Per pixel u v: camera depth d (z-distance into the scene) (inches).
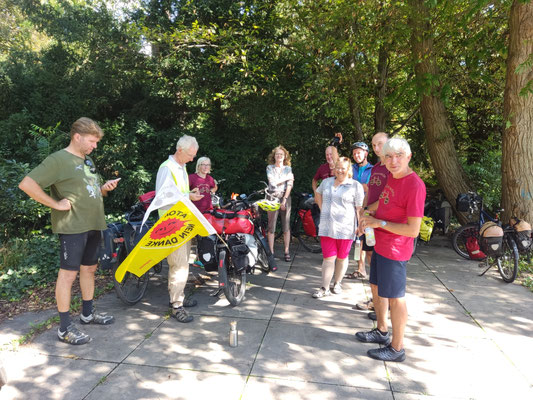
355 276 196.1
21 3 378.6
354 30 279.0
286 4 301.9
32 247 227.3
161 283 186.2
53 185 121.0
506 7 251.3
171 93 332.5
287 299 167.2
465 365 115.5
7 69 380.5
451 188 294.7
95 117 362.0
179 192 131.0
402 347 119.3
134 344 125.2
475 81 310.2
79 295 166.1
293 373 110.0
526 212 239.0
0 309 152.8
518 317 150.6
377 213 115.4
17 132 343.6
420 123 437.4
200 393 100.3
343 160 157.0
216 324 141.3
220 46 293.3
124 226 155.7
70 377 106.3
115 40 326.0
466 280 195.6
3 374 63.6
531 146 237.0
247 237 162.4
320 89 295.9
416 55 272.4
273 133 341.7
